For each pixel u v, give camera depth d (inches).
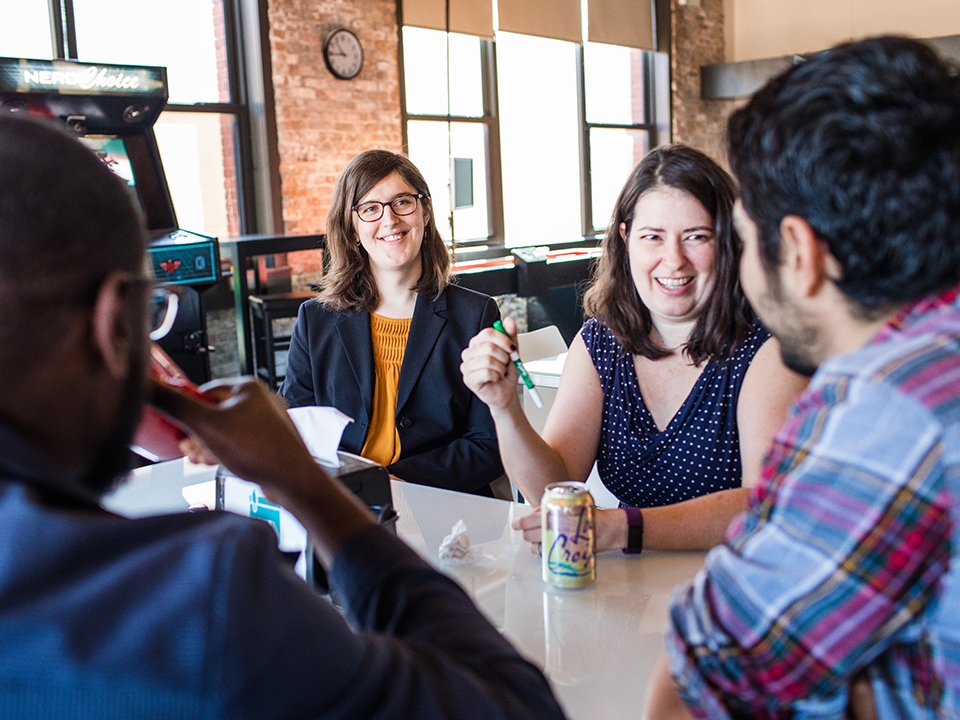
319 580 40.6
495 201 246.8
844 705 22.1
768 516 21.5
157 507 56.0
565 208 269.9
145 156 138.6
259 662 15.1
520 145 253.0
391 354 77.8
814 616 19.9
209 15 187.9
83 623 14.4
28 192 16.3
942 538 19.0
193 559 15.7
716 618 21.4
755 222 22.8
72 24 165.2
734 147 23.3
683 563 45.8
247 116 195.2
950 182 19.7
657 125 293.0
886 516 19.1
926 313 20.9
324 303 78.9
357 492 43.7
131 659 14.3
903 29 280.1
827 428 20.4
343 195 76.2
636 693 32.6
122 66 129.6
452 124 233.0
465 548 46.8
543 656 35.9
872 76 20.2
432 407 76.4
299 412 46.3
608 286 59.2
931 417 18.8
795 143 20.9
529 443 54.2
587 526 42.6
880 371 19.9
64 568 15.2
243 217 197.8
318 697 16.0
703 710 22.1
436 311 77.5
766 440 52.5
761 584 20.6
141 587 15.2
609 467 60.9
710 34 306.3
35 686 14.1
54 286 16.5
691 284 54.6
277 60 192.1
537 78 255.3
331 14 200.2
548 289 223.8
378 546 23.6
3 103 119.9
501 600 41.8
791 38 301.4
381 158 76.2
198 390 30.6
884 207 20.0
